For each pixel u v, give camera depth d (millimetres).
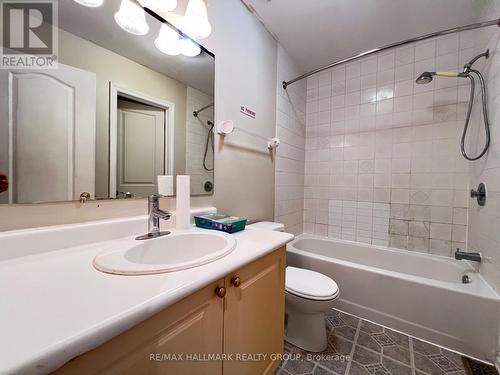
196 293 581
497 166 1207
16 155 665
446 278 1632
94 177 839
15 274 541
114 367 413
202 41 1211
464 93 1665
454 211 1718
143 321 457
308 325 1236
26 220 686
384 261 1936
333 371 1086
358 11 1539
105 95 866
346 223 2207
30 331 335
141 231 948
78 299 431
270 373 963
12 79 657
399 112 1922
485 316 1146
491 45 1337
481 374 1068
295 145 2234
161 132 1062
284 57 2000
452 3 1441
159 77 1047
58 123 747
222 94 1355
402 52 1895
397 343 1274
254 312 828
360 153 2119
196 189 1235
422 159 1833
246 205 1592
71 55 773
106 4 859
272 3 1483
